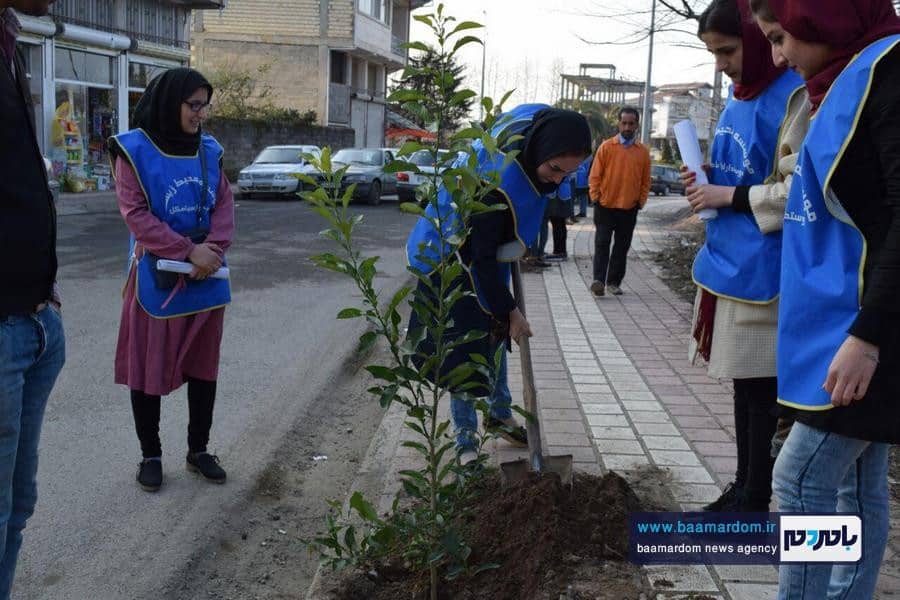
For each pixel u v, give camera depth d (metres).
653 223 19.55
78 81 19.73
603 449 4.46
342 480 4.61
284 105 34.94
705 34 3.25
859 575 2.51
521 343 3.72
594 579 3.01
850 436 2.19
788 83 3.16
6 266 2.31
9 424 2.36
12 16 2.36
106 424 5.13
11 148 2.32
